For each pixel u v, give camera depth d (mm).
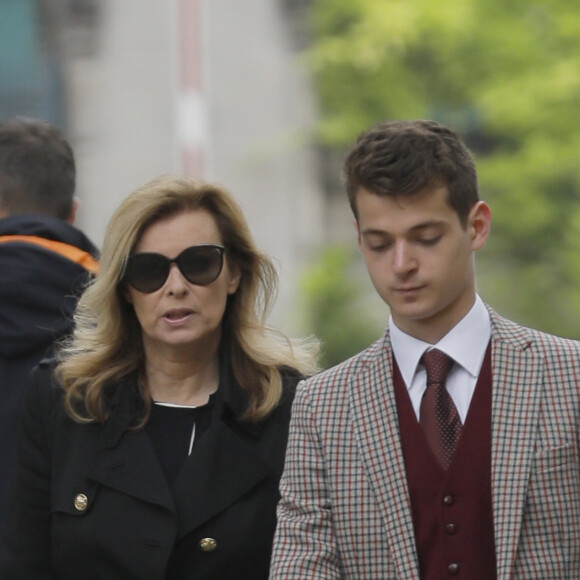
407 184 9109
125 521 10578
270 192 52938
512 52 49938
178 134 48938
